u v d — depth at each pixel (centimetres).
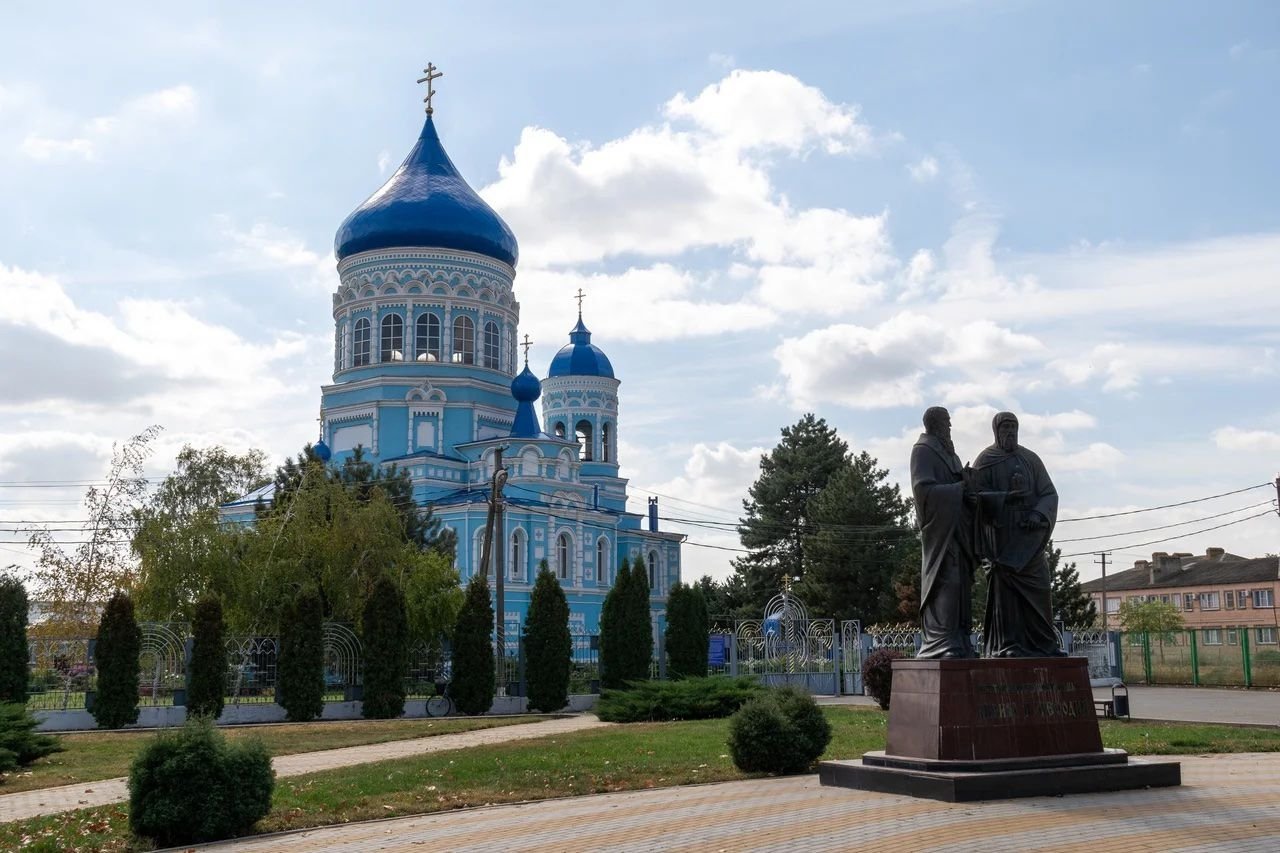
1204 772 1917
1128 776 1714
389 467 6319
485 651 4147
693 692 3509
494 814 1672
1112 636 5538
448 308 7631
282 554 4731
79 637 4422
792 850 1318
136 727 3512
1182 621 9356
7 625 3516
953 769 1677
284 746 2797
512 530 7106
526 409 7631
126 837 1570
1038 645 1845
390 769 2173
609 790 1886
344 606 4725
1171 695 4512
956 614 1800
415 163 7844
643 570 4547
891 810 1557
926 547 1838
